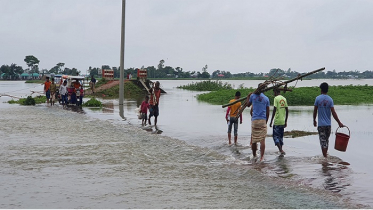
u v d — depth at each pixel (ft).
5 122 57.72
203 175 27.30
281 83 34.04
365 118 63.67
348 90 133.39
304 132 47.52
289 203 21.01
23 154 34.12
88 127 52.75
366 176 26.86
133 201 21.31
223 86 204.95
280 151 35.12
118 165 30.27
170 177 26.68
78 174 27.32
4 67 622.95
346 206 20.54
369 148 37.58
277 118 34.81
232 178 26.45
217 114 71.77
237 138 43.98
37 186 24.21
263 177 26.55
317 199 21.72
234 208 20.17
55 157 32.99
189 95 145.28
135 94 138.51
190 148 37.76
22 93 158.71
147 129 51.29
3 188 23.73
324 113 33.09
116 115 69.51
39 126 53.31
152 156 33.83
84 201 21.29
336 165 30.30
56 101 108.68
